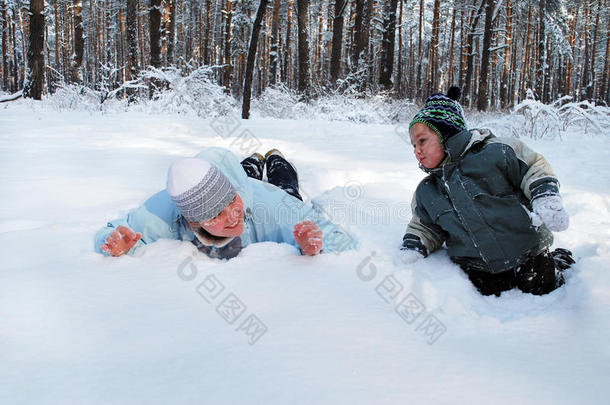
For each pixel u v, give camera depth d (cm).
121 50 3575
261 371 114
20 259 198
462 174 194
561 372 118
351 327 139
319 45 3975
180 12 4088
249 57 1150
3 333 131
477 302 169
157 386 108
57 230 242
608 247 227
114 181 380
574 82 4497
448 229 198
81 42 1903
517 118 781
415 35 4744
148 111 1063
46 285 165
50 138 619
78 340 129
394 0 1581
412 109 1253
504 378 114
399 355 124
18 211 290
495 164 191
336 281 173
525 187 188
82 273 177
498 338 138
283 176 304
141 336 131
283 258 195
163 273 177
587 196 341
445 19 3922
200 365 117
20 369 115
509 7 2842
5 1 3453
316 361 119
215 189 184
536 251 187
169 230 211
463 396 106
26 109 1087
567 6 3738
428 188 209
